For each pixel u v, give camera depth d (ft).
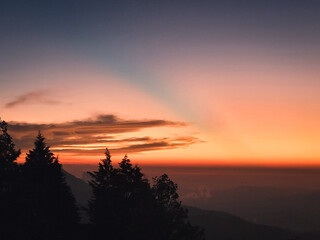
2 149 79.30
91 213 126.62
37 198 94.68
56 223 112.37
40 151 127.85
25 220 77.66
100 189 126.31
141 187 127.44
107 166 129.59
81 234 122.01
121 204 122.93
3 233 71.61
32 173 114.21
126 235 115.96
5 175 76.95
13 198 75.61
